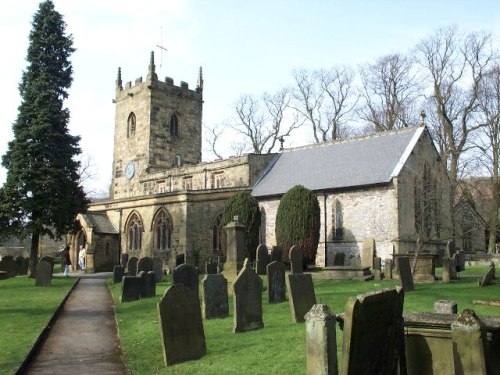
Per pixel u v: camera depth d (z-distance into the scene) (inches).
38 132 1230.9
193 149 2066.9
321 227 1341.0
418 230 1282.0
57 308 659.4
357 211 1286.9
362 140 1485.0
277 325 496.1
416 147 1336.1
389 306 272.8
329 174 1397.6
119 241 1612.9
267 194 1445.6
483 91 1633.9
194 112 2087.8
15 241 2554.1
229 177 1609.3
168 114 2005.4
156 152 1961.1
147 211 1518.2
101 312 666.8
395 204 1222.3
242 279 482.0
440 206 1337.4
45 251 2143.2
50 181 1214.3
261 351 394.9
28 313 621.3
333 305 591.8
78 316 633.0
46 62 1304.1
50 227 1283.2
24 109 1256.8
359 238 1273.4
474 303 581.0
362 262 1198.9
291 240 1137.4
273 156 1638.8
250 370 346.6
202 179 1695.4
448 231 1325.0
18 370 368.5
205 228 1400.1
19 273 1378.0
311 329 284.5
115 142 2107.5
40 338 486.3
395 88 2108.8
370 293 260.7
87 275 1341.0
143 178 1937.7
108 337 509.7
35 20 1321.4
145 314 607.5
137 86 2020.2
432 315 300.2
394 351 278.1
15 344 452.1
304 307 518.0
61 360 420.5
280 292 643.5
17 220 1218.0
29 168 1215.6
